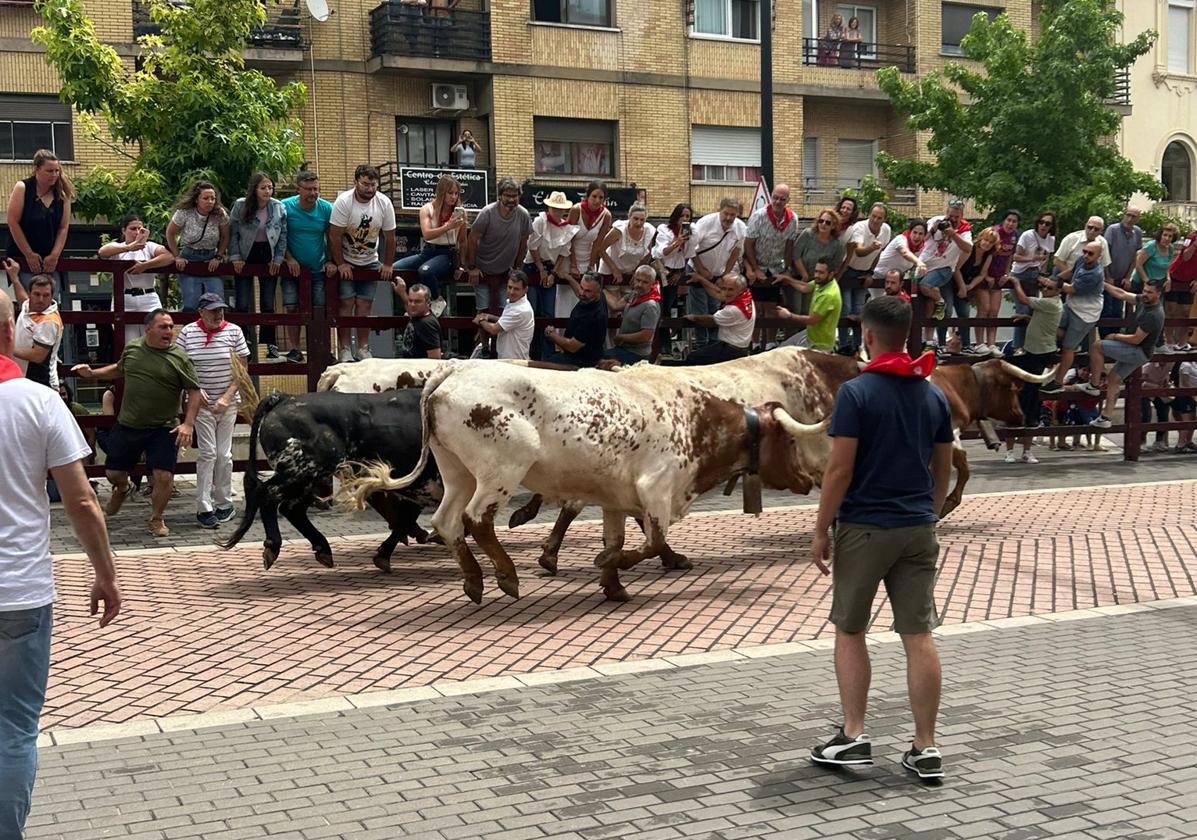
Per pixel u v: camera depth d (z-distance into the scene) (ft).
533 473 27.43
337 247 39.34
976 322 49.37
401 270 40.70
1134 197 108.78
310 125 82.74
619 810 15.58
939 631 25.23
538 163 88.79
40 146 74.84
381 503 31.27
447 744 18.20
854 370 33.50
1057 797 15.98
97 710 20.08
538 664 22.76
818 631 25.23
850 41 99.50
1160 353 55.42
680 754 17.67
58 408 13.66
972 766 17.16
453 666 22.63
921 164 85.46
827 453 33.04
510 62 86.38
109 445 35.99
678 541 36.19
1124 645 24.09
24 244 35.91
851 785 16.43
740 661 22.89
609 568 27.94
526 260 42.16
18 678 13.15
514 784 16.53
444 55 84.38
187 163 57.26
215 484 37.96
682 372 29.99
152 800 16.06
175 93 57.36
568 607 27.50
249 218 38.24
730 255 42.22
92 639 24.54
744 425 28.86
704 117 93.45
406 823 15.24
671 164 92.63
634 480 27.71
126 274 39.29
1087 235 50.96
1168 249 56.49
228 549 30.37
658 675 21.95
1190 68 111.45
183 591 28.96
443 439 26.99
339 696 20.76
